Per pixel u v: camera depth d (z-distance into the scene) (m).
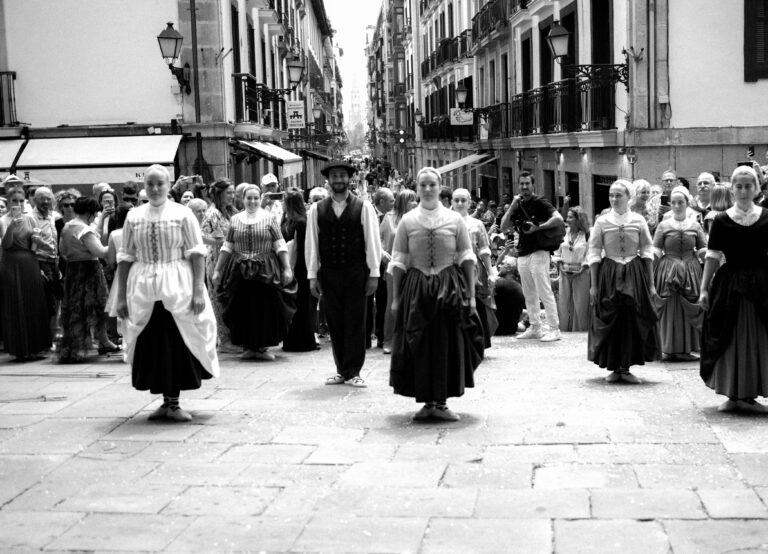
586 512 5.09
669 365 9.92
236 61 24.22
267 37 30.89
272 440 6.82
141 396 8.51
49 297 11.18
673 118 17.69
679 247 10.09
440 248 7.18
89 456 6.50
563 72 22.75
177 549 4.73
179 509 5.33
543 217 11.95
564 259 13.29
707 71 17.61
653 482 5.60
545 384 8.90
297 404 8.12
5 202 12.07
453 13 42.25
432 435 6.87
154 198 7.41
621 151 18.27
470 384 7.38
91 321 10.66
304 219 10.93
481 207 23.44
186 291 7.40
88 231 10.50
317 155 40.69
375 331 11.91
